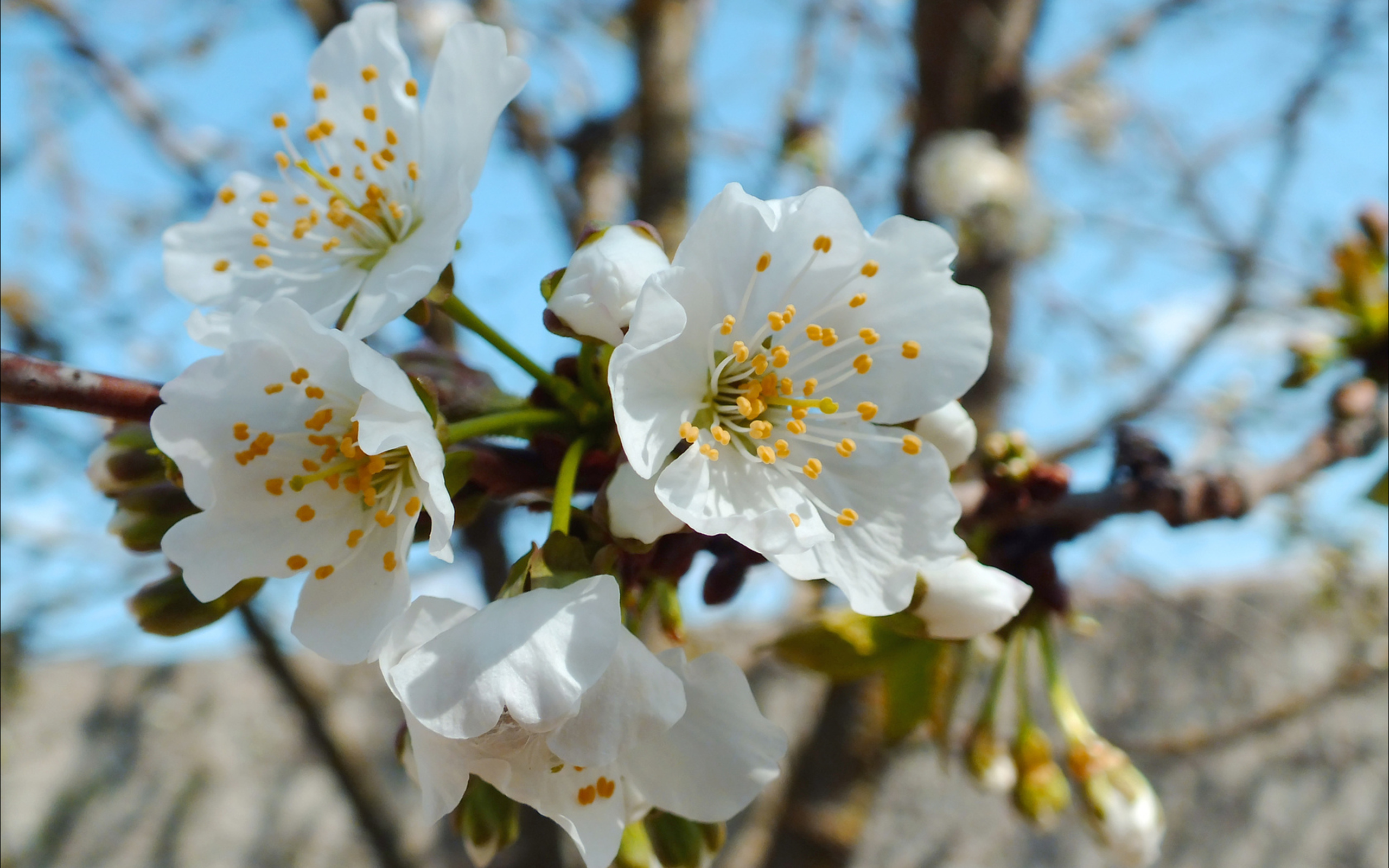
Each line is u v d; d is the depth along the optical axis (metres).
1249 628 0.47
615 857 0.12
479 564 0.29
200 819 0.51
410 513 0.12
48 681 0.52
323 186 0.15
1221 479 0.16
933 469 0.13
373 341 0.29
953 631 0.13
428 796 0.11
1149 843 0.16
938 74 0.27
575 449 0.13
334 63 0.15
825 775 0.24
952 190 0.25
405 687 0.11
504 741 0.12
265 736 0.53
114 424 0.13
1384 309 0.20
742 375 0.13
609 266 0.12
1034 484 0.15
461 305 0.13
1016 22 0.26
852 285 0.13
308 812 0.51
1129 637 0.48
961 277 0.26
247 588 0.13
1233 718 0.46
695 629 0.28
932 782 0.46
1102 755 0.16
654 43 0.30
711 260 0.13
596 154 0.34
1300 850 0.44
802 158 0.35
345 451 0.13
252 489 0.12
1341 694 0.35
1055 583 0.16
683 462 0.12
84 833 0.50
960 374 0.13
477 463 0.13
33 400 0.12
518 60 0.13
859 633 0.15
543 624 0.11
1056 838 0.46
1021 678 0.16
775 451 0.13
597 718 0.11
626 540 0.12
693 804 0.12
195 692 0.53
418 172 0.14
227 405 0.12
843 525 0.13
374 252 0.14
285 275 0.15
